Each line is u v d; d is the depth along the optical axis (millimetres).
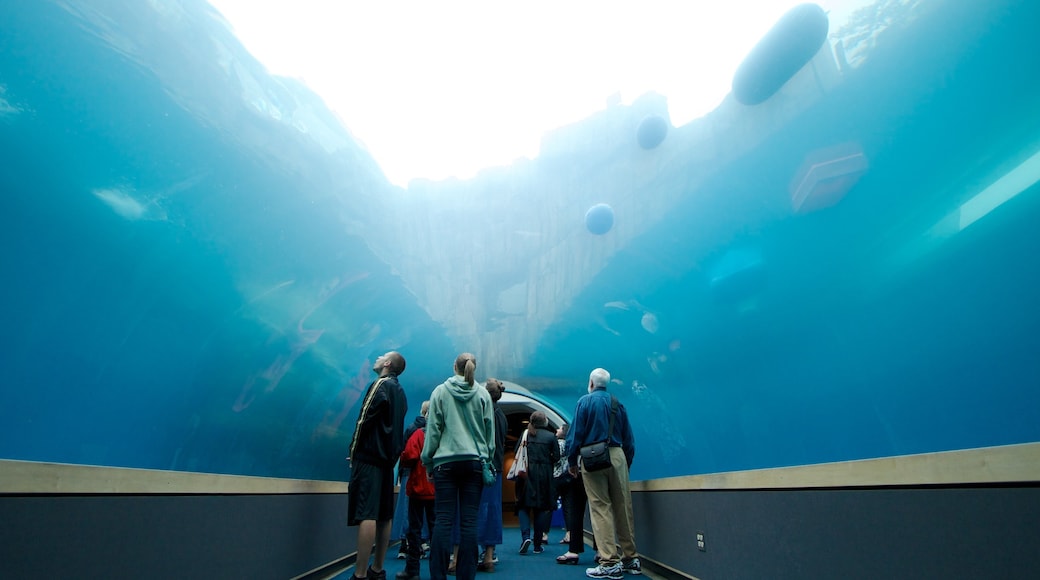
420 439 5684
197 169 4594
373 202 7621
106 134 3826
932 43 3795
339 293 7348
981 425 4262
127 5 3719
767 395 6734
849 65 4402
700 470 8500
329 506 5711
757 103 5387
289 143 5656
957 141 3912
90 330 4129
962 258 4125
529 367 10852
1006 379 4023
